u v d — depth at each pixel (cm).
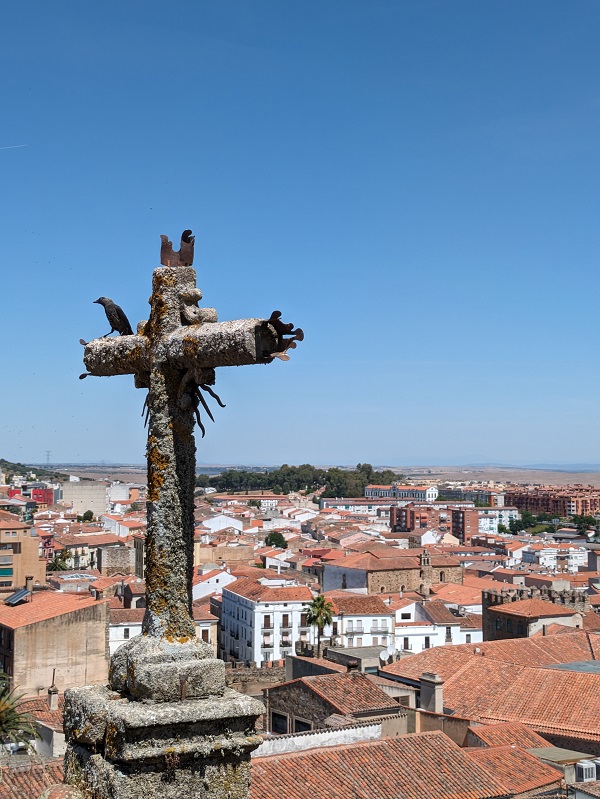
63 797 1147
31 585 14162
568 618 9862
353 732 4828
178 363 1212
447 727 5238
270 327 1127
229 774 1130
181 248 1270
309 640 13212
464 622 13125
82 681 8575
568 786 4269
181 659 1162
